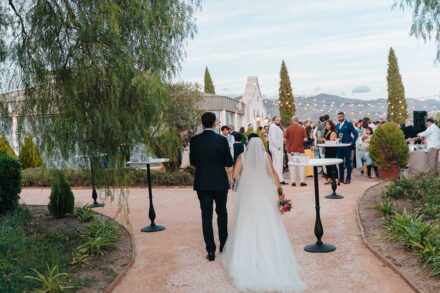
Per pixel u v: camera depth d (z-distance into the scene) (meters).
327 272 5.04
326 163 5.89
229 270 5.04
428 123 12.23
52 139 5.83
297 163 6.01
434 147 11.91
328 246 5.95
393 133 12.10
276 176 5.42
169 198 11.02
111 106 5.72
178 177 13.16
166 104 6.28
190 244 6.57
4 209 8.20
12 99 6.19
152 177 13.19
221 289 4.67
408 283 4.50
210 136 5.78
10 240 5.88
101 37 5.72
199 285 4.82
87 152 5.98
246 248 4.89
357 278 4.78
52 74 5.82
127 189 6.43
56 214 8.54
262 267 4.75
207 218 5.73
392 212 7.50
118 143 6.00
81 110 5.79
